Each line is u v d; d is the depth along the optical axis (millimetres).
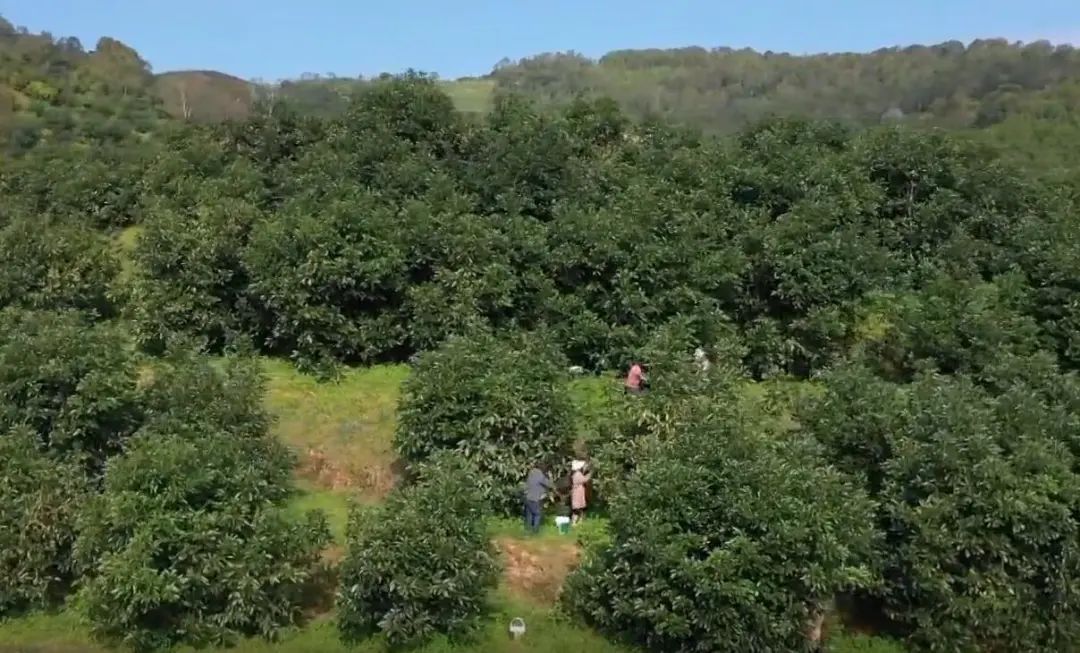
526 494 17031
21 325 19109
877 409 16328
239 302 23203
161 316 22516
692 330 20703
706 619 13453
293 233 22094
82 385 16719
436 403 17312
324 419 20266
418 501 14750
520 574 16016
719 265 21953
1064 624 14312
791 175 24562
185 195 26453
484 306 21922
